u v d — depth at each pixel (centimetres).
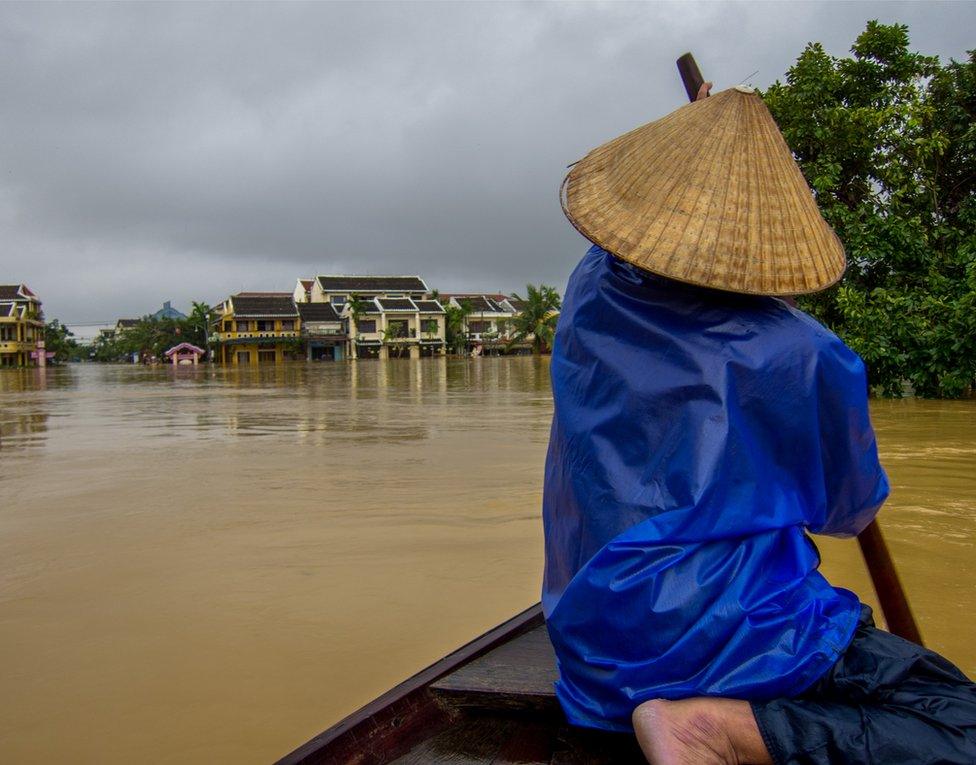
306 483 561
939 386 1031
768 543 145
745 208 154
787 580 147
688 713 137
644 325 152
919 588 313
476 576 354
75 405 1436
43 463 671
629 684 143
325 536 418
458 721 187
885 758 132
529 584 343
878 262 1073
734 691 139
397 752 177
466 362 4700
